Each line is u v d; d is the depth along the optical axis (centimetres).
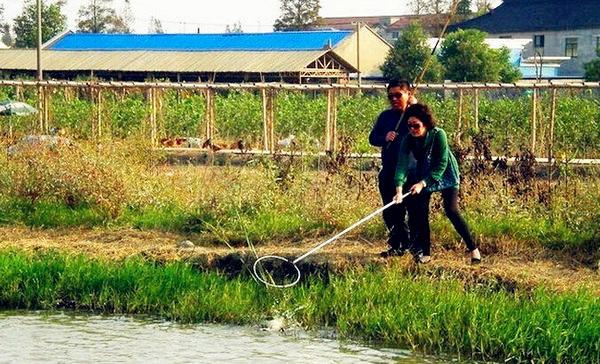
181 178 1888
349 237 1552
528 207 1577
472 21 8894
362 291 1309
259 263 1440
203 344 1240
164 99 3322
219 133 3259
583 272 1375
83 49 6256
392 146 1366
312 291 1357
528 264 1407
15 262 1459
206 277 1418
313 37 6109
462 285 1317
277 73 5600
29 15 8519
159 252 1516
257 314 1340
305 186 1711
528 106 3025
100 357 1191
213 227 1609
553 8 8519
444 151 1337
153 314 1366
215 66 5756
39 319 1345
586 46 8144
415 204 1362
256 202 1686
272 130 2772
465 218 1538
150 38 6303
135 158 1962
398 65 5834
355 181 1697
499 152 2570
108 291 1398
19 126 3000
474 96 2650
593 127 2759
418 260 1378
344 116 3162
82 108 3216
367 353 1198
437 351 1198
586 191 1582
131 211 1747
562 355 1133
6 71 6191
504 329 1180
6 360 1179
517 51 7306
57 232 1694
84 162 1795
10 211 1762
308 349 1216
